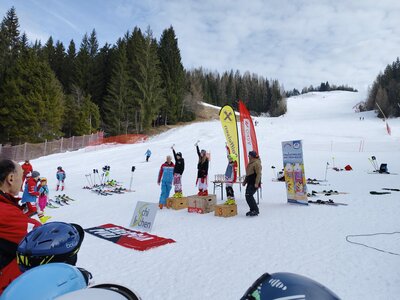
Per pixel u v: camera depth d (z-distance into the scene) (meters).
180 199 9.45
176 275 4.21
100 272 4.35
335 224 6.96
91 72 61.38
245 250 5.25
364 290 3.64
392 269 4.27
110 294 0.94
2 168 2.07
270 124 60.62
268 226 6.95
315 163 24.42
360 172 19.14
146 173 20.58
